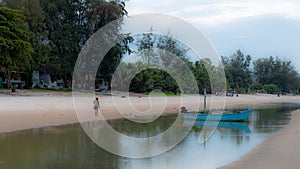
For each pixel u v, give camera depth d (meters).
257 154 13.82
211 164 12.31
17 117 22.98
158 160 13.00
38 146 15.35
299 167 11.40
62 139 17.38
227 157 13.50
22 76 52.12
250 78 124.19
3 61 36.72
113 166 12.05
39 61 47.06
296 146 15.61
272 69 137.88
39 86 55.78
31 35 44.84
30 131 19.44
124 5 54.19
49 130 20.09
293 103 68.25
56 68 54.97
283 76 134.25
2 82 49.03
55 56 50.62
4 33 36.75
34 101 32.59
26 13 45.50
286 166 11.59
